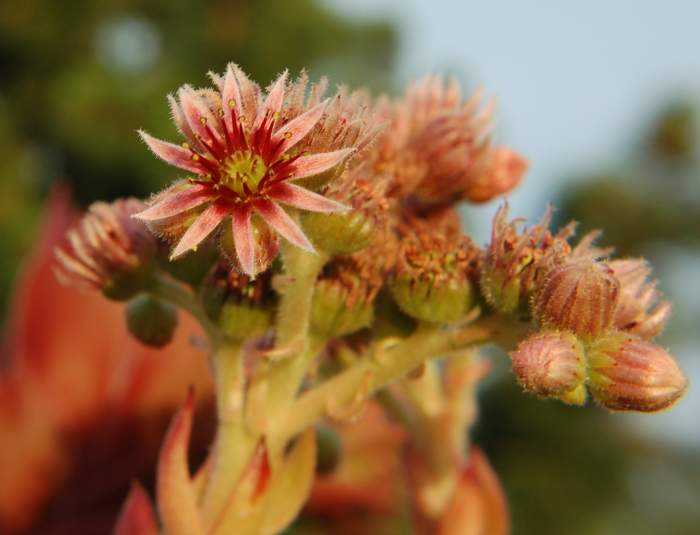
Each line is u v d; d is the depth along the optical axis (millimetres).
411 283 213
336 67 1015
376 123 206
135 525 226
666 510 680
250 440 213
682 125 783
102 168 901
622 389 205
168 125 891
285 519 213
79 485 280
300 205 198
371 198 208
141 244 218
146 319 224
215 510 210
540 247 213
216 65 982
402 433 261
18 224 837
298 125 202
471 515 250
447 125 230
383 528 296
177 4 974
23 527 276
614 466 667
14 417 278
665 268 764
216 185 199
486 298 213
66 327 284
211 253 215
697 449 687
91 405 281
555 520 657
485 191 232
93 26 964
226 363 214
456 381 255
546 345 204
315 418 214
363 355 220
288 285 208
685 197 775
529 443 666
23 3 946
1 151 890
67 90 911
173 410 281
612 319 207
